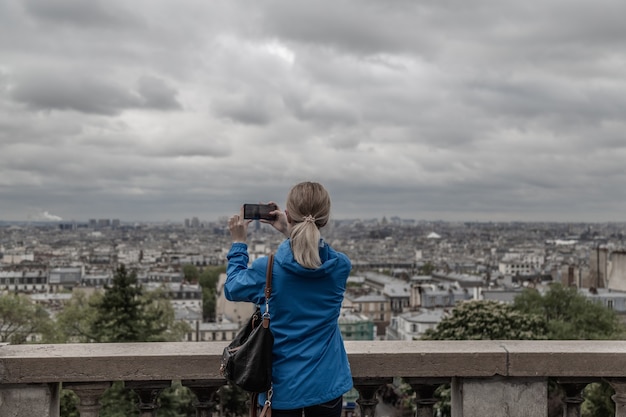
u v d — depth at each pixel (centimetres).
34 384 699
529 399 742
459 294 18125
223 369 586
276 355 573
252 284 574
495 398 740
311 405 569
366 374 720
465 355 726
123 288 4791
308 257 561
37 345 729
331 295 581
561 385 755
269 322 574
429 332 5744
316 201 580
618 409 748
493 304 5453
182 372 700
